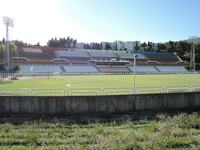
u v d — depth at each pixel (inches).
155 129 602.2
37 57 3814.0
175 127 609.3
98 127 622.2
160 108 799.7
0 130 593.0
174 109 814.5
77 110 738.8
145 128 624.4
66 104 734.5
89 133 566.3
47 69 3262.8
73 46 6112.2
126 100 769.6
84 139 528.1
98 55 4377.5
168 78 2010.3
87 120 705.6
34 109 726.5
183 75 2444.6
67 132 581.3
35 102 725.9
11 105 724.7
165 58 4621.1
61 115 731.4
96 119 720.3
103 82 1577.3
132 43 6186.0
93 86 1326.3
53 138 534.9
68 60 3811.5
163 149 471.5
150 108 789.9
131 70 3595.0
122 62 3823.8
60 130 594.2
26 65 3282.5
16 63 3265.3
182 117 683.4
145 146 475.8
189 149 473.4
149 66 3956.7
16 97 724.0
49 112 728.3
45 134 565.0
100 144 482.9
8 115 721.0
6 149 465.4
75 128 629.0
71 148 468.4
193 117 684.1
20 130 600.7
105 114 752.3
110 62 3784.5
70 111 735.7
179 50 5206.7
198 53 4566.9
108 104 755.4
